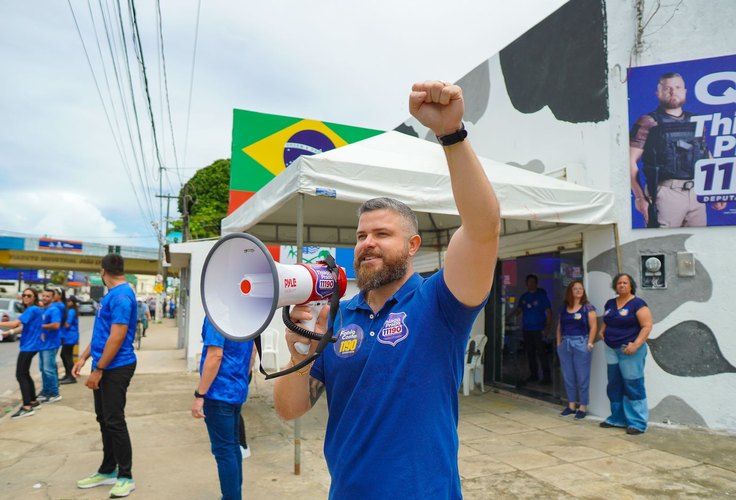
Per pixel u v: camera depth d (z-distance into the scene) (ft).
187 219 66.74
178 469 13.23
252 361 10.38
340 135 32.53
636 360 16.15
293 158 31.17
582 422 17.58
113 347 11.07
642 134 18.02
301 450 14.79
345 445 4.67
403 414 4.44
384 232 5.03
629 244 18.07
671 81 17.65
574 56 20.38
